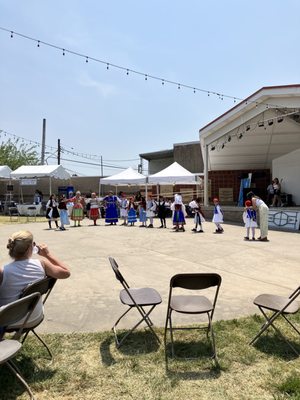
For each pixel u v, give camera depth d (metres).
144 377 3.00
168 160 32.53
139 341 3.68
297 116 15.59
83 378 2.98
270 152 20.05
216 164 22.30
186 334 3.85
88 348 3.52
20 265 3.20
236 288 5.68
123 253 8.67
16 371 2.85
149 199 14.99
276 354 3.39
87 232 13.09
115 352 3.43
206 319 4.28
